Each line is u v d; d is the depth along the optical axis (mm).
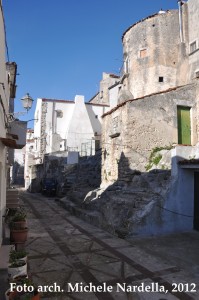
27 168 40594
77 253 7711
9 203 13438
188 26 21516
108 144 14781
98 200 12945
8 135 9586
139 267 6586
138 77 22438
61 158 27469
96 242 8828
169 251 7730
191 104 13633
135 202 9961
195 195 10086
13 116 10266
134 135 12461
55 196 25703
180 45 21297
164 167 11078
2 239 8250
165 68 21531
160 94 13125
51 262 6992
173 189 9805
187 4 21812
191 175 10180
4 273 5621
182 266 6621
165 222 9562
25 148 44031
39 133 32625
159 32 21859
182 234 9438
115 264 6809
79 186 19906
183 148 10195
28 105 10312
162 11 22344
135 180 11914
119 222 9812
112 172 14039
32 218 13586
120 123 13148
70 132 31125
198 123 13469
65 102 32938
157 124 12867
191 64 20609
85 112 32375
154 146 12711
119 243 8625
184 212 9906
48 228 11133
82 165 23250
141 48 22469
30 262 6992
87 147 30719
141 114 12672
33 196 26281
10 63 14164
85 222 12398
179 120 13430
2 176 7914
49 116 32188
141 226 9211
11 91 15609
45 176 29500
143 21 22562
